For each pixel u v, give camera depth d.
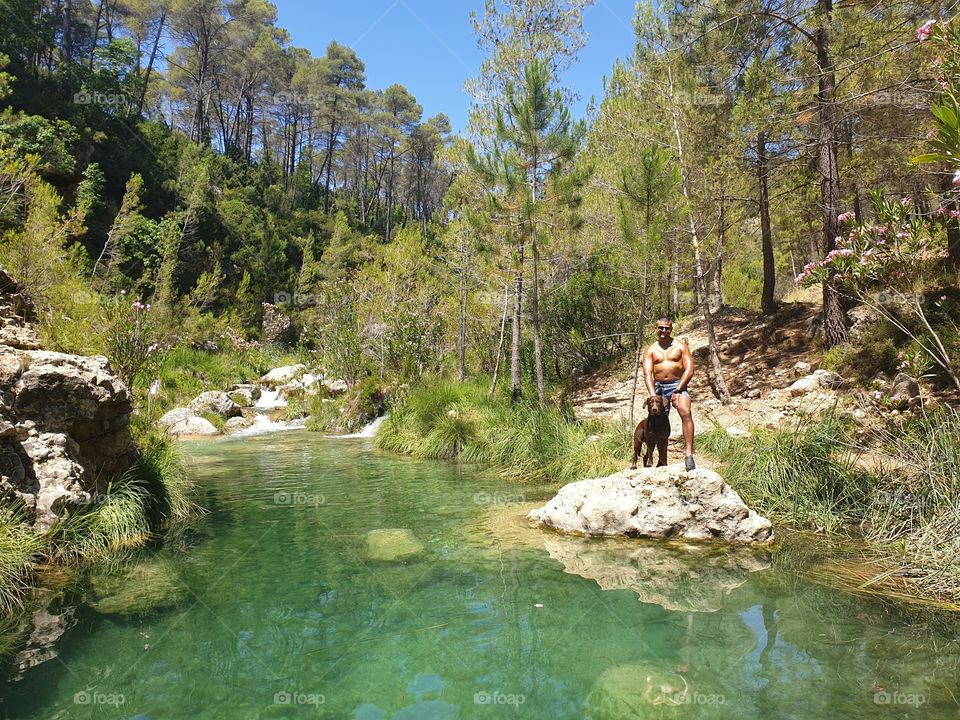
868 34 9.59
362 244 33.12
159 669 3.49
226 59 57.78
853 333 11.30
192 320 26.66
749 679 3.31
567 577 5.12
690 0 11.80
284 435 15.24
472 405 13.00
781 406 10.28
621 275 15.30
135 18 49.06
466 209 13.08
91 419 6.16
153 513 6.71
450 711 3.01
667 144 12.38
